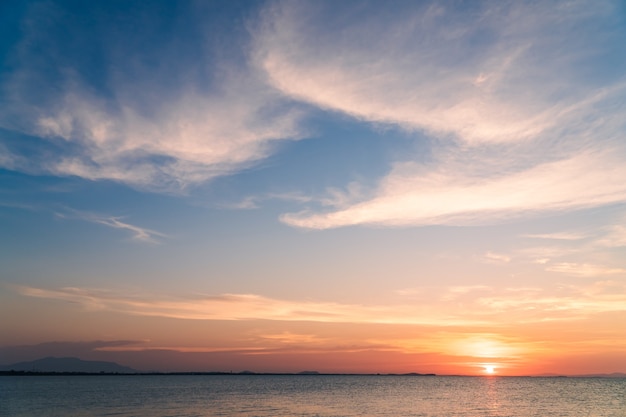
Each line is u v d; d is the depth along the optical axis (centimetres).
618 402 13838
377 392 19838
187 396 16262
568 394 18325
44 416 9669
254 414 10006
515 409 11450
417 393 19100
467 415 9988
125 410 10875
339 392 19712
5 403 13012
